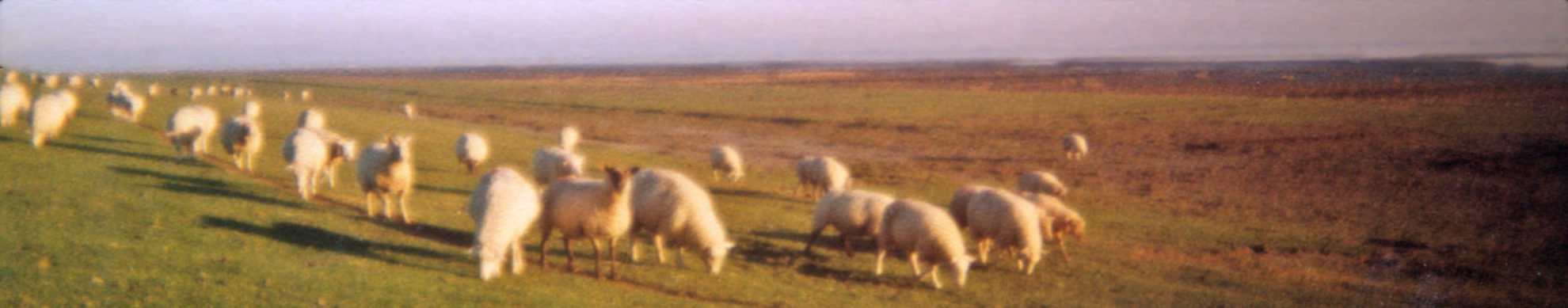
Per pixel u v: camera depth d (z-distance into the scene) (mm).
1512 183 33375
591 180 14352
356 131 38562
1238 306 16125
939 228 15734
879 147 47438
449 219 18250
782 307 13844
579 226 13766
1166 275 18375
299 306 10656
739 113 65000
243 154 23688
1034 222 17469
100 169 18406
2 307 9305
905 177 35625
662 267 15641
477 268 13727
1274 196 31000
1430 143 43000
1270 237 23516
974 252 19516
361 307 10961
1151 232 23484
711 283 14891
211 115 23281
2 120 23828
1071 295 16281
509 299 12039
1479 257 21484
